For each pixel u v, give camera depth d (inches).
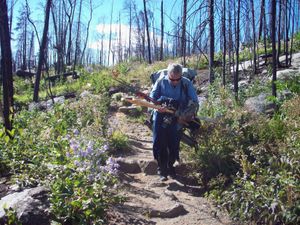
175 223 182.7
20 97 622.5
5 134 223.1
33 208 162.2
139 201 200.7
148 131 348.5
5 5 232.8
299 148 197.9
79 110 352.5
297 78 359.3
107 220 175.0
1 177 199.3
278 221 171.6
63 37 1045.2
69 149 211.0
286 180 175.0
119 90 488.7
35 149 215.8
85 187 175.8
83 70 707.4
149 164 245.9
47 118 319.9
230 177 211.8
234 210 187.0
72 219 163.2
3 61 234.7
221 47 415.8
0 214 160.9
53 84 699.4
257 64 526.9
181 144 259.1
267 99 304.2
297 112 258.5
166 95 228.2
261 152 210.2
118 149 275.6
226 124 237.5
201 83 459.8
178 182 227.9
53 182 177.2
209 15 319.6
